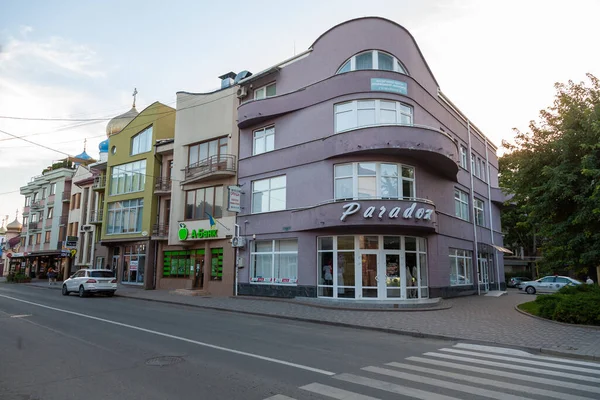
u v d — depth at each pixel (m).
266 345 9.03
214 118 25.53
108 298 22.14
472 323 12.75
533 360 8.07
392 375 6.62
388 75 19.17
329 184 18.98
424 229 18.50
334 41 20.52
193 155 26.62
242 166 23.44
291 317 14.20
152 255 28.52
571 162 14.95
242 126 23.39
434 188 21.09
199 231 24.66
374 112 18.80
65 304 17.81
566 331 11.28
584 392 5.86
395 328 11.84
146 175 30.00
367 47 19.77
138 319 13.02
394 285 18.12
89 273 23.16
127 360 7.42
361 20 20.12
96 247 35.47
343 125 19.22
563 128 15.07
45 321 12.34
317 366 7.13
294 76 21.75
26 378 6.28
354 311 15.75
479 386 6.08
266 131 22.67
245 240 22.36
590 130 14.05
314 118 20.19
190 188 26.17
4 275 60.47
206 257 24.48
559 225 14.88
